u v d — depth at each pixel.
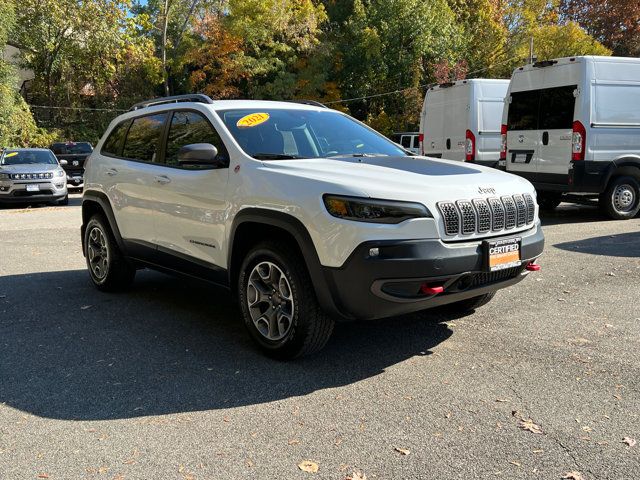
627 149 10.05
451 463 2.79
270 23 36.31
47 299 5.97
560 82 10.05
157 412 3.40
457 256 3.70
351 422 3.22
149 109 5.70
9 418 3.36
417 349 4.32
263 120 4.82
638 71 10.02
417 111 36.66
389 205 3.58
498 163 11.70
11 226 11.62
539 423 3.16
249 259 4.22
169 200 4.99
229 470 2.78
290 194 3.88
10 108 27.95
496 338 4.51
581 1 48.78
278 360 4.16
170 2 38.06
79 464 2.86
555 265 6.96
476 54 39.59
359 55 37.34
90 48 34.44
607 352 4.17
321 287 3.75
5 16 28.55
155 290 6.30
